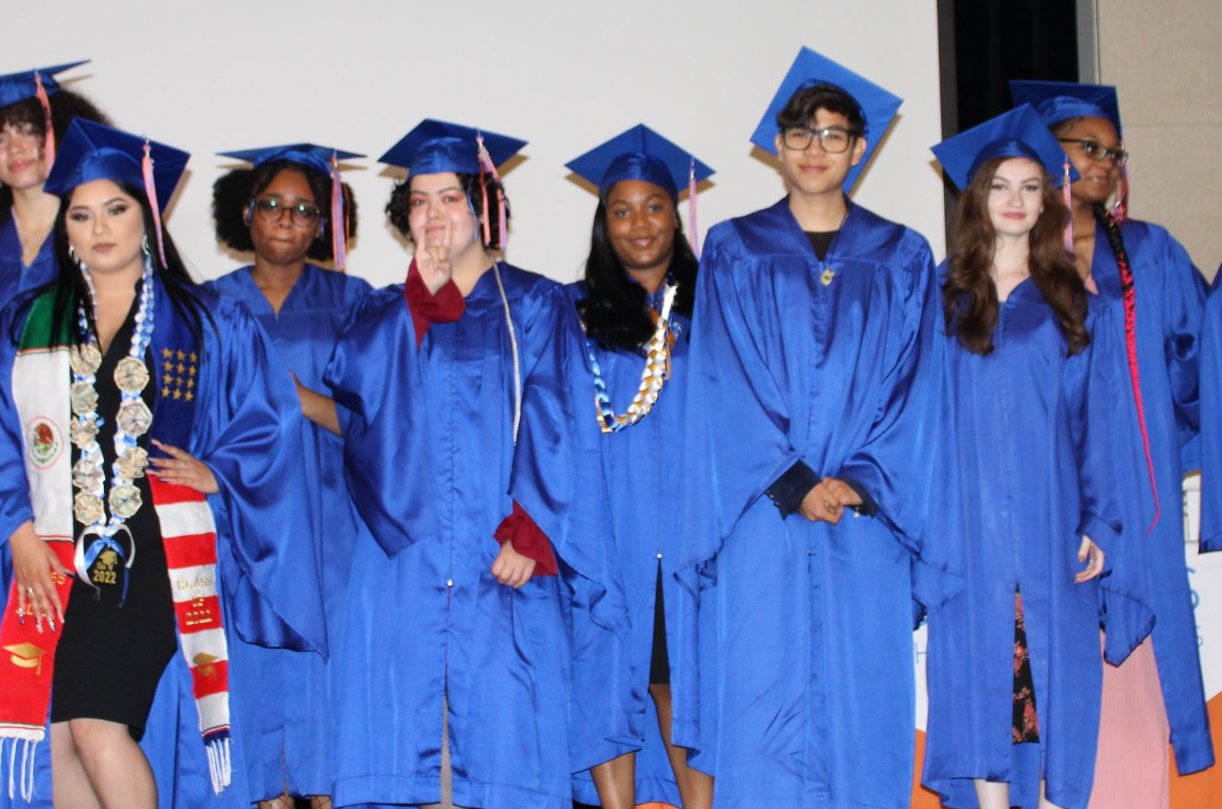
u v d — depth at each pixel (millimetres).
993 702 3629
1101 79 5699
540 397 3607
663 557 3775
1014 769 3795
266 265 4059
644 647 3762
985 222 3734
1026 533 3648
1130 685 3848
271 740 3826
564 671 3619
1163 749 3859
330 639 3912
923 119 5391
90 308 3398
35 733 3285
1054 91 4133
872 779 3525
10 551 3377
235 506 3510
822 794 3547
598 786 3789
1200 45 5773
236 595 3598
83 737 3273
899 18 5367
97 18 4777
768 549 3578
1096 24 5684
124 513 3330
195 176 4844
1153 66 5742
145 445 3383
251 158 4293
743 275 3674
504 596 3570
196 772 3492
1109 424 3750
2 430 3373
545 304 3707
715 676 3686
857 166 3951
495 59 5059
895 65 5371
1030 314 3711
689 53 5207
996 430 3672
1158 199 5773
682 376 3852
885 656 3561
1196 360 4109
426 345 3619
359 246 4953
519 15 5074
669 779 3965
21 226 3865
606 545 3641
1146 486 3875
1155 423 3973
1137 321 4016
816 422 3580
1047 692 3627
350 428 3686
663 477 3811
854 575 3559
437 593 3553
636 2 5164
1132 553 3768
